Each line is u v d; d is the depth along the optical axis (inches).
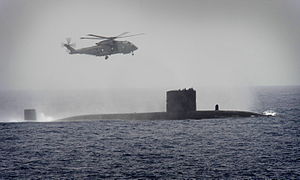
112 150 6934.1
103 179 5398.6
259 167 5802.2
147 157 6417.3
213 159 6245.1
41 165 6077.8
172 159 6284.5
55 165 6058.1
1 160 6412.4
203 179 5344.5
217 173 5570.9
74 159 6392.7
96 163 6127.0
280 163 5989.2
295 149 6860.2
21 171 5792.3
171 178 5393.7
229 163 6013.8
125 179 5383.9
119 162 6161.4
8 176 5585.6
